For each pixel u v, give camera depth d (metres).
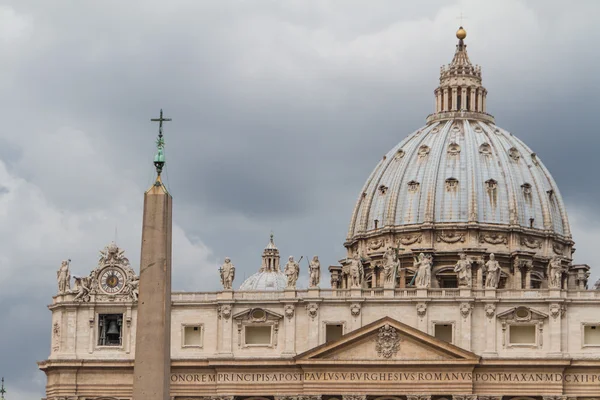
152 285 128.12
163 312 127.56
